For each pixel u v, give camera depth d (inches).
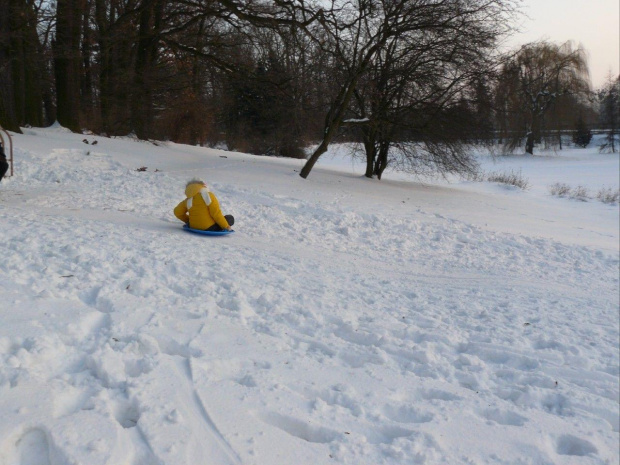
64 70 822.5
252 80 871.1
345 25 655.8
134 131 896.9
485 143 786.2
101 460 106.1
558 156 2368.4
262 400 137.6
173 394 133.9
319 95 743.7
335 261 323.6
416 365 177.6
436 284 297.9
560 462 131.3
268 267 275.6
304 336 189.2
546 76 2097.7
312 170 815.1
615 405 164.1
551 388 172.9
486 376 176.4
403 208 568.4
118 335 163.9
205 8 820.6
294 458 117.1
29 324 159.3
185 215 350.3
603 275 368.2
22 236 260.4
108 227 320.5
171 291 212.1
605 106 3102.9
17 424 112.4
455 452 128.6
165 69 994.7
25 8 767.7
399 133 771.4
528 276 340.5
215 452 115.2
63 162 587.8
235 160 799.7
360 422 135.4
